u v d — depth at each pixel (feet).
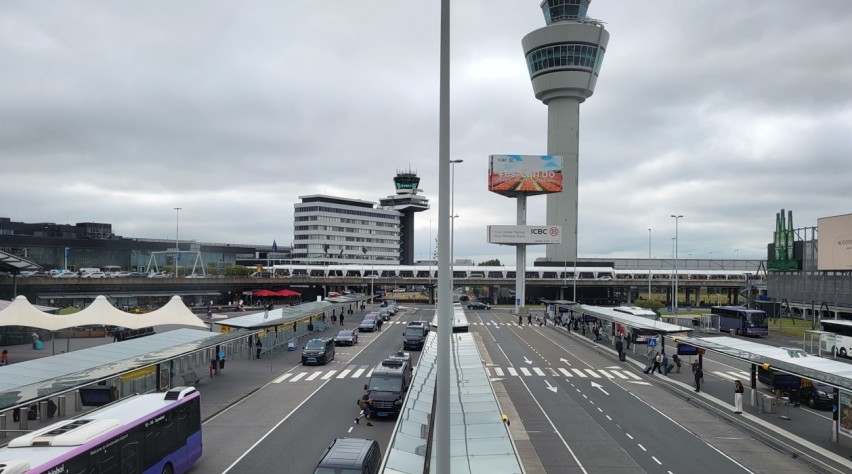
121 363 91.35
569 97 481.05
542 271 465.06
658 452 81.61
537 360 172.24
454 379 80.53
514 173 367.04
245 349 184.75
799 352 109.40
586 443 85.51
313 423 95.40
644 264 605.73
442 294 35.12
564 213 482.69
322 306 237.25
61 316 156.97
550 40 470.80
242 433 89.20
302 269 474.90
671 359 175.42
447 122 35.63
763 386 132.16
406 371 111.65
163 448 64.64
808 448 84.43
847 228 270.87
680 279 469.16
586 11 484.33
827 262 286.46
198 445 73.77
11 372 80.79
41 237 419.33
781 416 103.50
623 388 129.39
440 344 34.83
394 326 269.64
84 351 99.86
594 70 478.18
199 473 71.05
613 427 94.94
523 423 97.04
